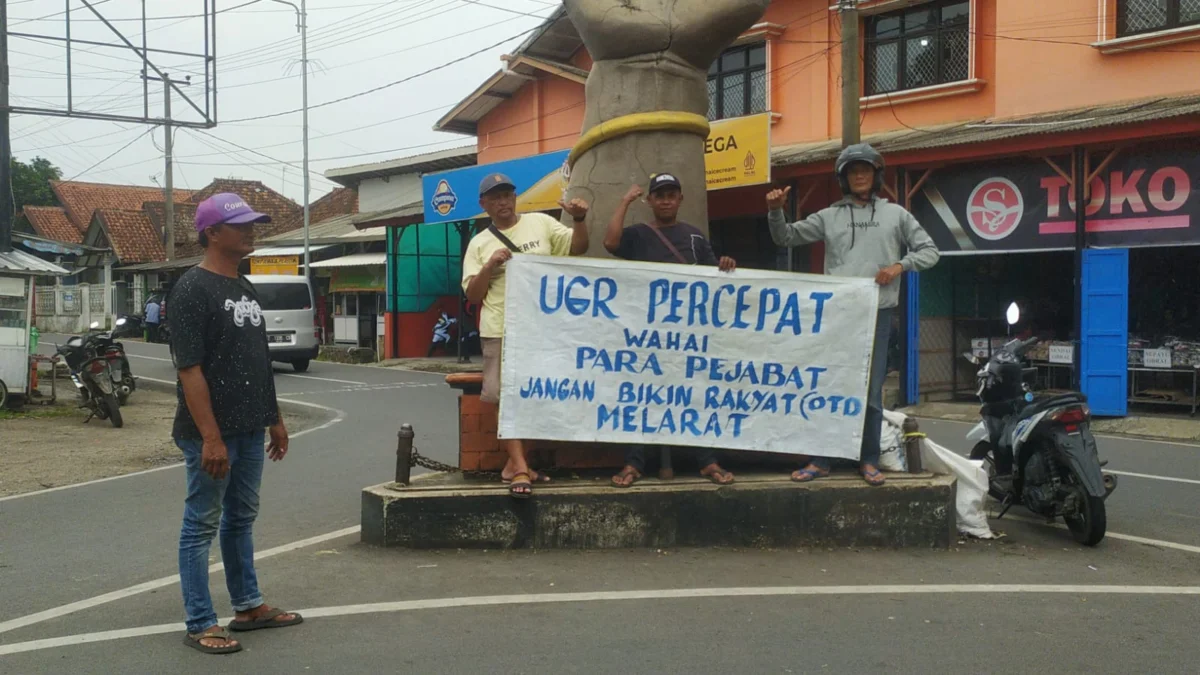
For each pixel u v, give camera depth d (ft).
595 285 19.20
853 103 41.19
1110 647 14.17
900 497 19.60
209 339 13.89
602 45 21.24
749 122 51.34
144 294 134.92
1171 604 16.34
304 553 19.30
